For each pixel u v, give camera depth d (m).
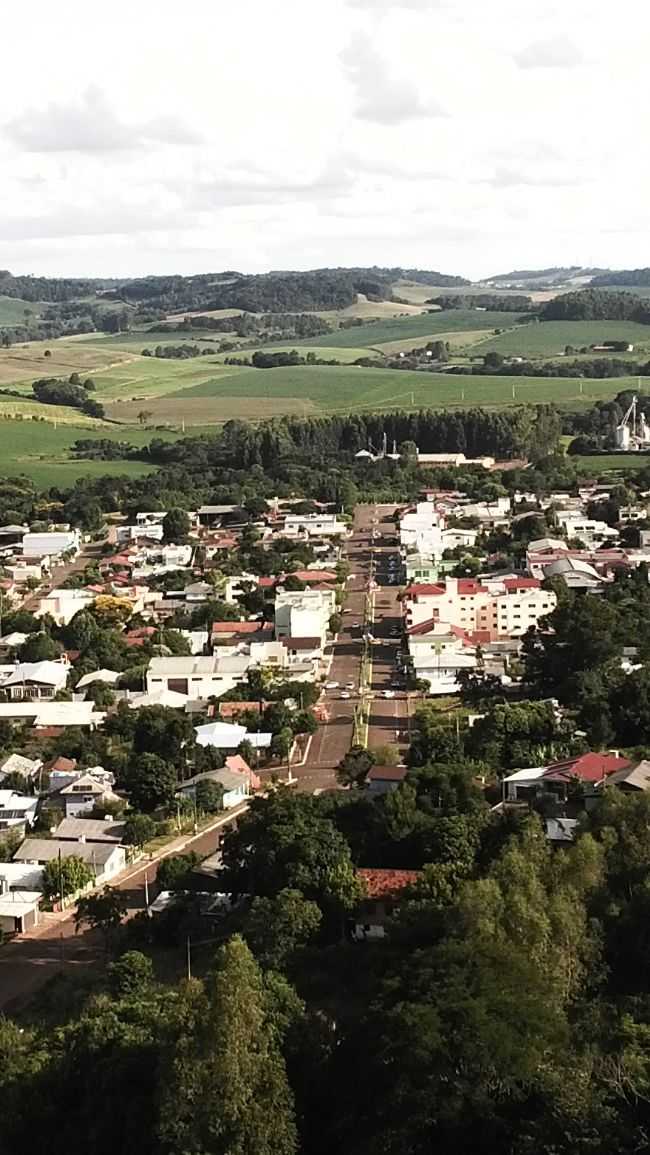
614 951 89.88
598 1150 67.31
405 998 80.06
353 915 107.94
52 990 107.62
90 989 104.62
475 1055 73.62
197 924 115.50
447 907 95.56
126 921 122.69
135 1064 82.25
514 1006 77.00
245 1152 72.88
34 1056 88.94
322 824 120.00
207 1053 74.62
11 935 123.81
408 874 112.12
